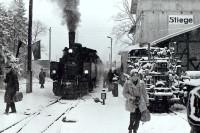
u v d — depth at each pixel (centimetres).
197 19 4078
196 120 614
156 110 1805
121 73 4141
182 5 4094
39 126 1327
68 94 2492
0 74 2802
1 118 1477
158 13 4081
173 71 1994
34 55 3180
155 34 4062
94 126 1320
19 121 1415
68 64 2608
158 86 1806
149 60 1947
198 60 3206
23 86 3606
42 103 2120
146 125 1318
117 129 1260
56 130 1253
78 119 1488
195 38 3212
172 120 1445
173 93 1853
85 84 2736
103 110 1820
